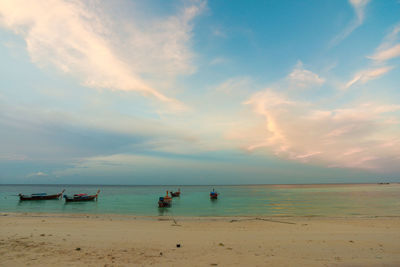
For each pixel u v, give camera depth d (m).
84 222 20.73
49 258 8.91
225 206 45.16
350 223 21.48
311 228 18.42
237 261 8.86
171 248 10.96
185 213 33.34
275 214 31.94
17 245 10.77
